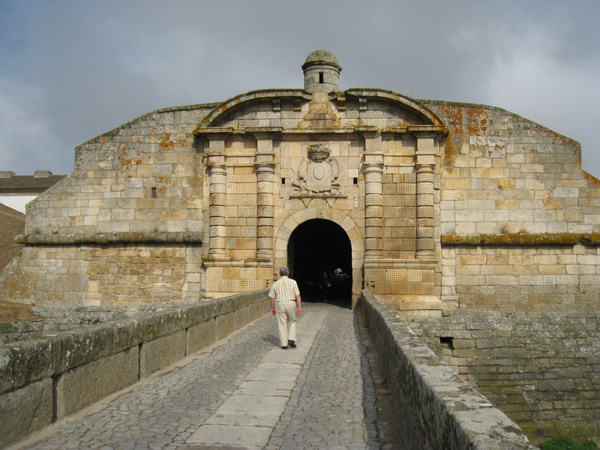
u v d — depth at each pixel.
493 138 21.86
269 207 21.78
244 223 22.06
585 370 20.20
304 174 21.98
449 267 21.44
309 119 22.11
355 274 21.52
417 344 6.80
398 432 6.39
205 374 9.48
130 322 8.47
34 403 5.87
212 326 12.97
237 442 6.00
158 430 6.32
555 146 21.73
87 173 23.09
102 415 6.82
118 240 22.44
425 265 20.95
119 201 22.80
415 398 5.16
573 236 21.12
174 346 10.44
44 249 23.05
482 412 3.62
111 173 22.97
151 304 21.75
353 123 21.98
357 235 21.66
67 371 6.59
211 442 5.98
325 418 6.96
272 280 21.64
